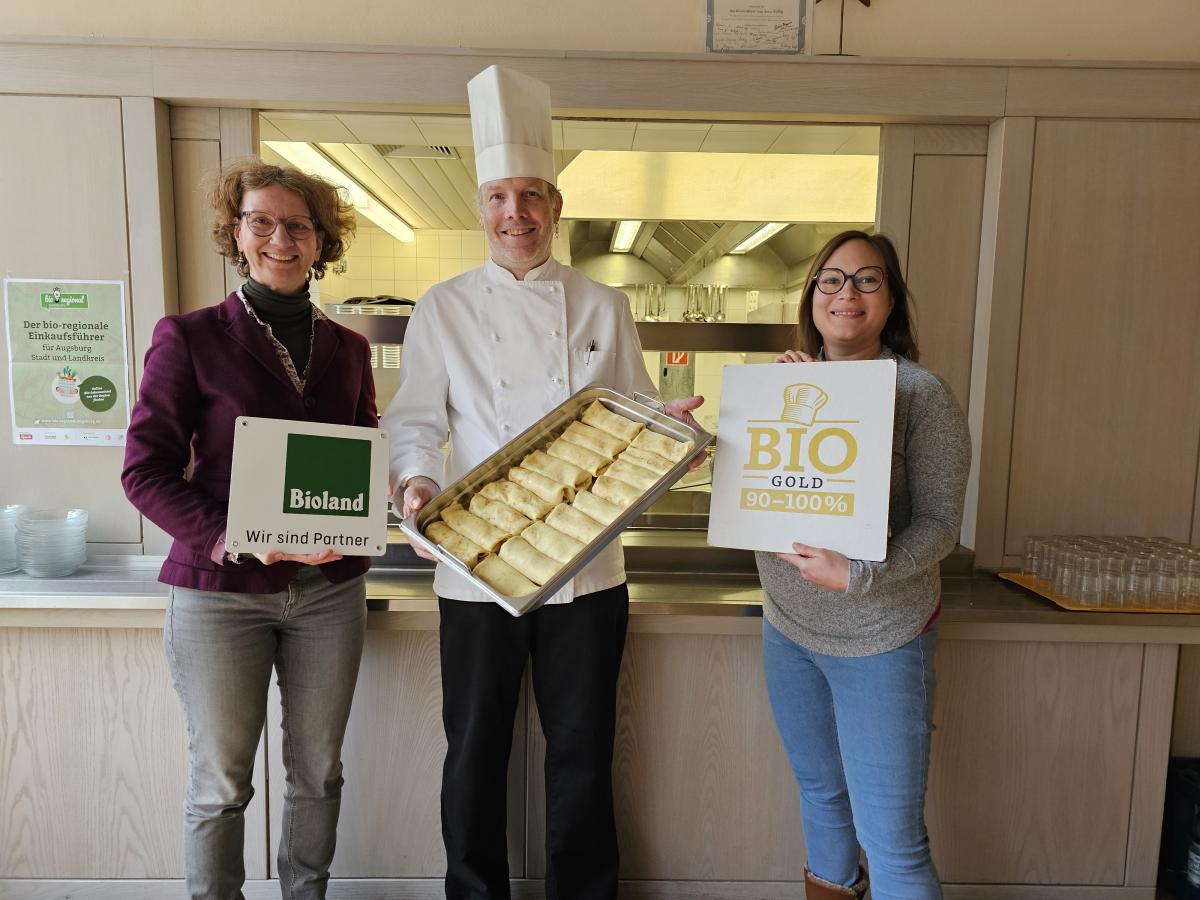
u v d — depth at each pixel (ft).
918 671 3.97
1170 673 5.38
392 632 5.41
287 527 3.80
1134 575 5.29
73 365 5.84
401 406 4.75
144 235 5.75
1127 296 5.99
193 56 5.58
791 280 11.23
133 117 5.63
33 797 5.45
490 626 4.59
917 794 4.00
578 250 12.06
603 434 4.21
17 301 5.76
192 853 4.37
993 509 6.15
